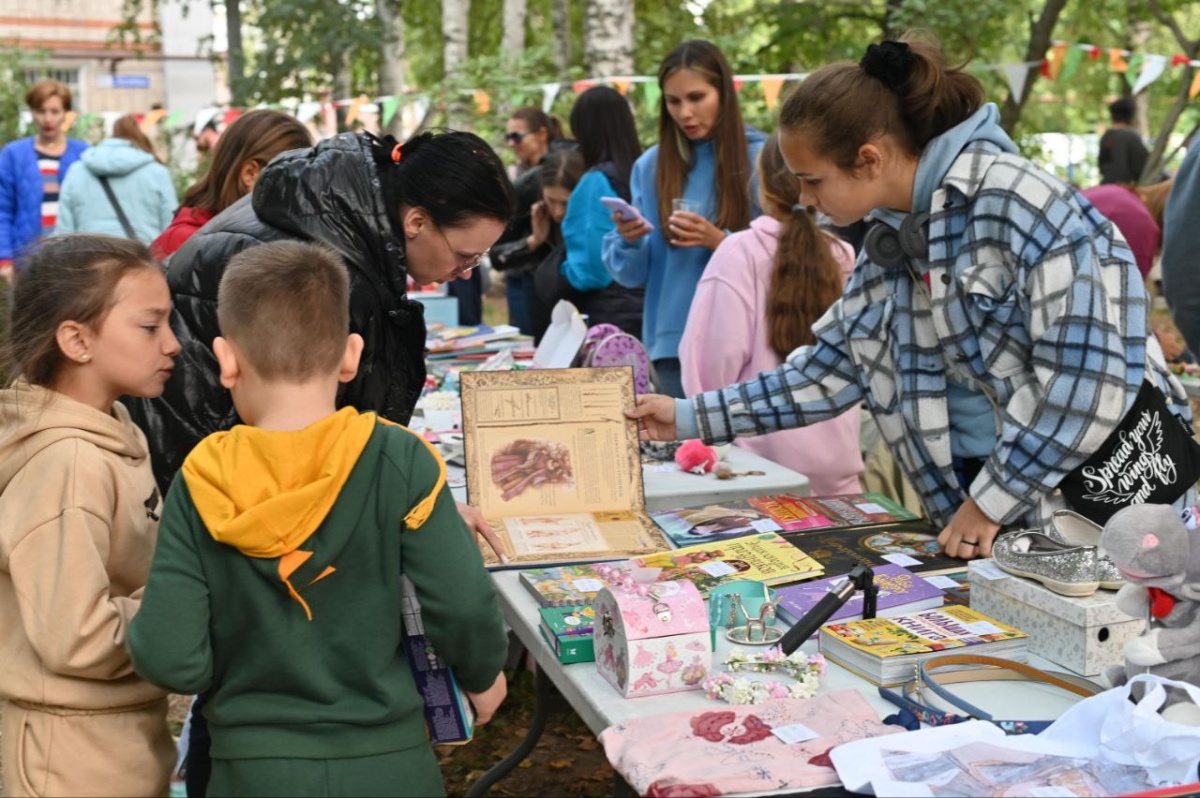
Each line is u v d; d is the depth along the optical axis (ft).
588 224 16.49
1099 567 6.66
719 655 6.76
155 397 6.88
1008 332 7.59
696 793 5.20
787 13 46.26
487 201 7.50
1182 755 5.18
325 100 50.75
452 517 5.70
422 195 7.43
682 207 13.69
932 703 6.19
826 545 8.52
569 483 9.14
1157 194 19.83
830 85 7.60
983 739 5.56
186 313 7.45
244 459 5.42
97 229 21.57
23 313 6.31
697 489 10.16
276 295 5.60
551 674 6.93
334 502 5.44
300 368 5.63
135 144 21.98
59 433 6.14
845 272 12.61
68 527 5.97
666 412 9.31
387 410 8.08
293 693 5.57
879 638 6.59
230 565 5.48
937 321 7.86
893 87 7.55
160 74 74.33
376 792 5.57
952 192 7.60
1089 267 7.30
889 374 8.63
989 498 7.66
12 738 6.34
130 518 6.35
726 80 13.97
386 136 7.77
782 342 11.76
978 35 37.65
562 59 46.68
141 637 5.45
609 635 6.46
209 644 5.56
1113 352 7.28
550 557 8.27
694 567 7.99
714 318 11.91
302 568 5.43
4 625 6.38
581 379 9.32
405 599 5.81
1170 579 5.70
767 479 10.50
